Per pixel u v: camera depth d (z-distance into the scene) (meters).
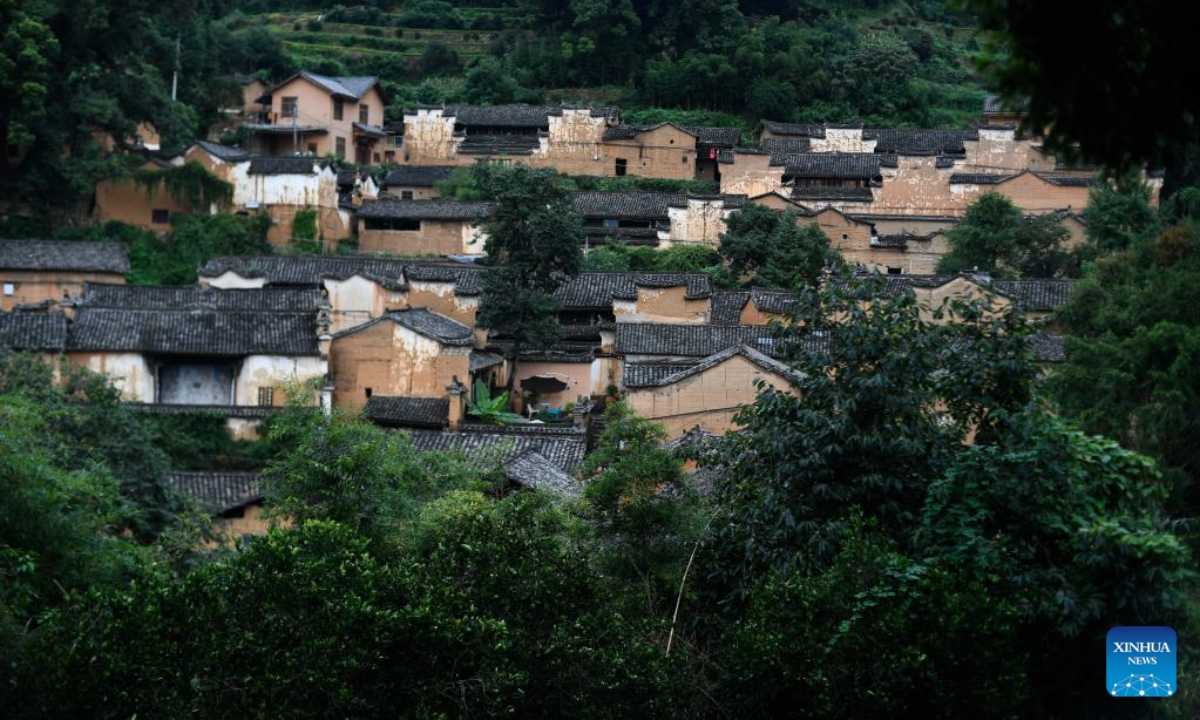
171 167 68.62
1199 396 28.16
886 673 17.83
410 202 71.81
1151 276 32.94
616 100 94.38
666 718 18.92
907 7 109.50
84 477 25.86
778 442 20.34
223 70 93.56
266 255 63.75
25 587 20.38
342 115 81.88
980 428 20.45
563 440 40.53
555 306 53.28
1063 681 18.86
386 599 18.61
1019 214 63.09
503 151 82.44
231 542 33.81
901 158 73.56
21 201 67.62
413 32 105.25
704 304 53.06
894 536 19.81
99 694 17.48
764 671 18.47
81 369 39.78
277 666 17.73
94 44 67.81
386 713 18.09
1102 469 19.12
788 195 74.31
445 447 39.50
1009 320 20.72
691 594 20.91
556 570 19.58
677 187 78.81
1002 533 18.84
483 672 18.12
